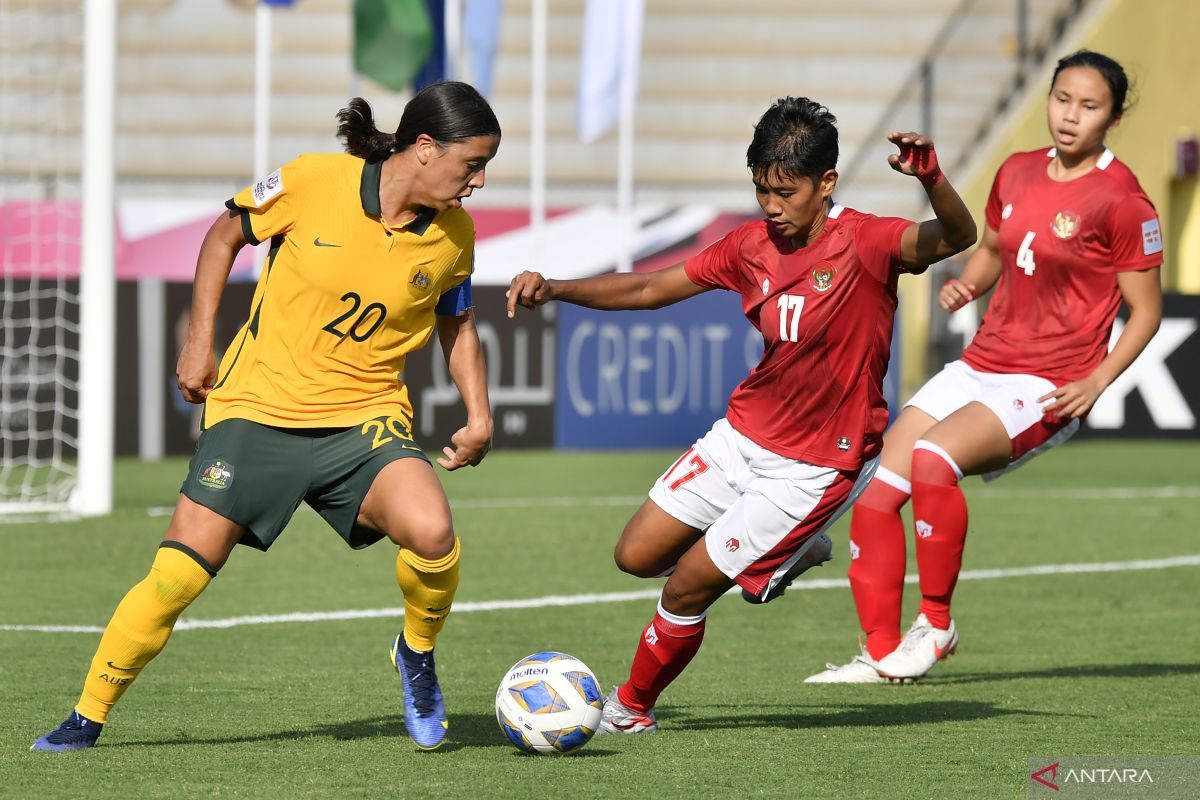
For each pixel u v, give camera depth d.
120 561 32.31
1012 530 39.44
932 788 14.83
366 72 58.31
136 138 81.81
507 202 82.50
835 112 85.19
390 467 15.27
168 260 69.81
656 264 71.62
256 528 15.50
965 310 64.88
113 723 17.69
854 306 16.02
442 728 16.17
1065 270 20.67
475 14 60.97
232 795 14.16
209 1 82.94
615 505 43.06
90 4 37.38
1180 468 54.62
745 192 83.44
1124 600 29.45
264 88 55.16
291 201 15.20
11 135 77.62
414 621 15.78
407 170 14.98
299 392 15.34
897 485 21.56
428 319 15.73
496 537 36.97
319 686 20.34
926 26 86.00
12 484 46.62
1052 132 20.67
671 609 17.02
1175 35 77.88
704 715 18.80
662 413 57.91
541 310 56.38
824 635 25.62
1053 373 20.97
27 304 50.03
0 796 14.02
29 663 21.70
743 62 85.06
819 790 14.68
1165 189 78.69
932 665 21.39
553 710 15.91
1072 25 81.94
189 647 23.56
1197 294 61.09
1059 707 19.42
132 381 52.31
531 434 56.50
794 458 16.42
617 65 62.41
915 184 80.88
